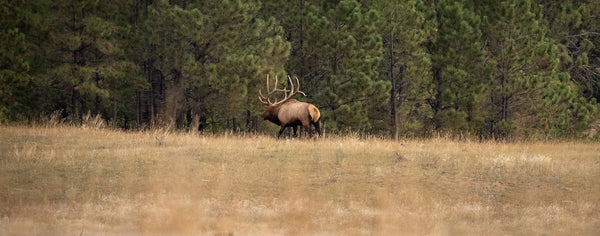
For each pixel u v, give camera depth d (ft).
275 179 49.67
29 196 42.96
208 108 140.15
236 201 42.45
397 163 57.88
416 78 130.00
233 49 129.18
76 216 37.45
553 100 122.52
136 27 136.67
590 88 160.86
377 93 121.39
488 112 134.21
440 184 49.16
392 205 40.96
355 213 39.04
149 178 48.83
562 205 42.50
